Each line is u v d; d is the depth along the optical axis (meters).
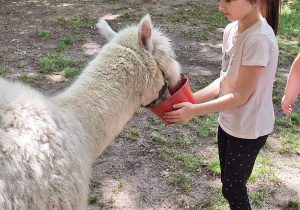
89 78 1.14
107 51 1.17
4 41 3.46
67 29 3.84
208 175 1.78
